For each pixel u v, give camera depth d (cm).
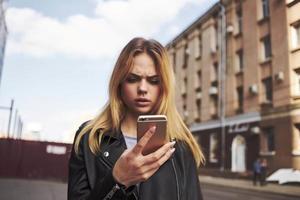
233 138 1934
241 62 1923
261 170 1566
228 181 1753
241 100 1914
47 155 1650
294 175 1409
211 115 2144
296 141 1451
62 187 1192
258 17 1736
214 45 2172
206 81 2230
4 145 1689
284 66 1416
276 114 1573
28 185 1209
